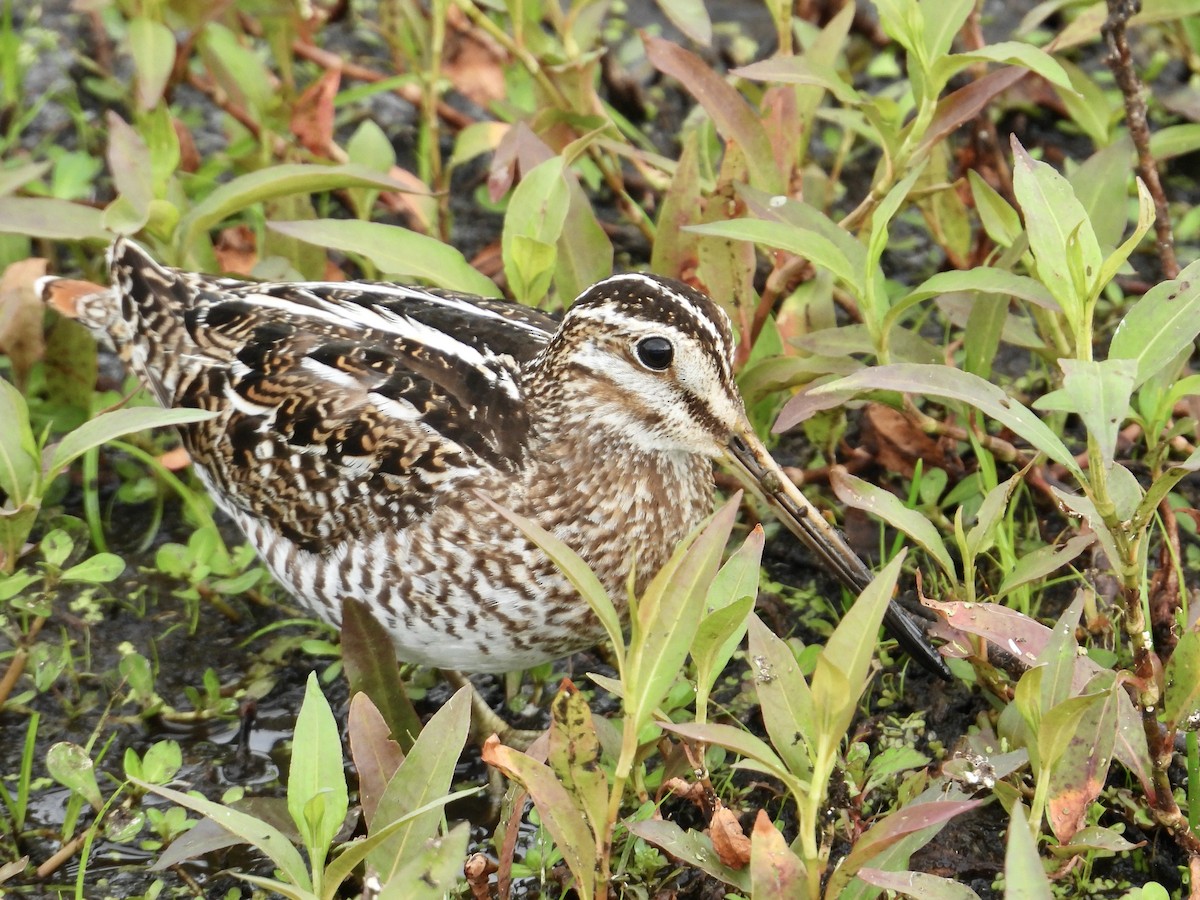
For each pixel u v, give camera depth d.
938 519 10.23
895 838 6.59
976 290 9.04
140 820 8.85
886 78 14.55
